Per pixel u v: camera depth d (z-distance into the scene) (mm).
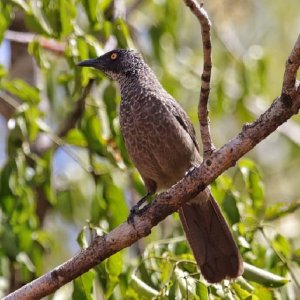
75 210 16406
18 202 12945
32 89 13234
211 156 10102
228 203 11766
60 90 16422
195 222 11742
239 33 18797
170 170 12461
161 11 16156
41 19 12773
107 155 13141
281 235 11766
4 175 12898
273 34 18859
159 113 12336
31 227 13016
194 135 12773
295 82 9820
